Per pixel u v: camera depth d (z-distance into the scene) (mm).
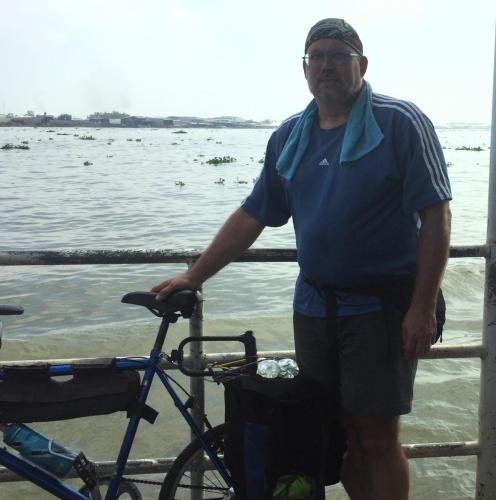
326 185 2166
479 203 19359
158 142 83562
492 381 2645
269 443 2119
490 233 2570
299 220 2281
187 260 2588
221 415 4480
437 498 3518
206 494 2719
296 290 2410
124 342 6289
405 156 2045
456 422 4438
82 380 2170
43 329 6848
